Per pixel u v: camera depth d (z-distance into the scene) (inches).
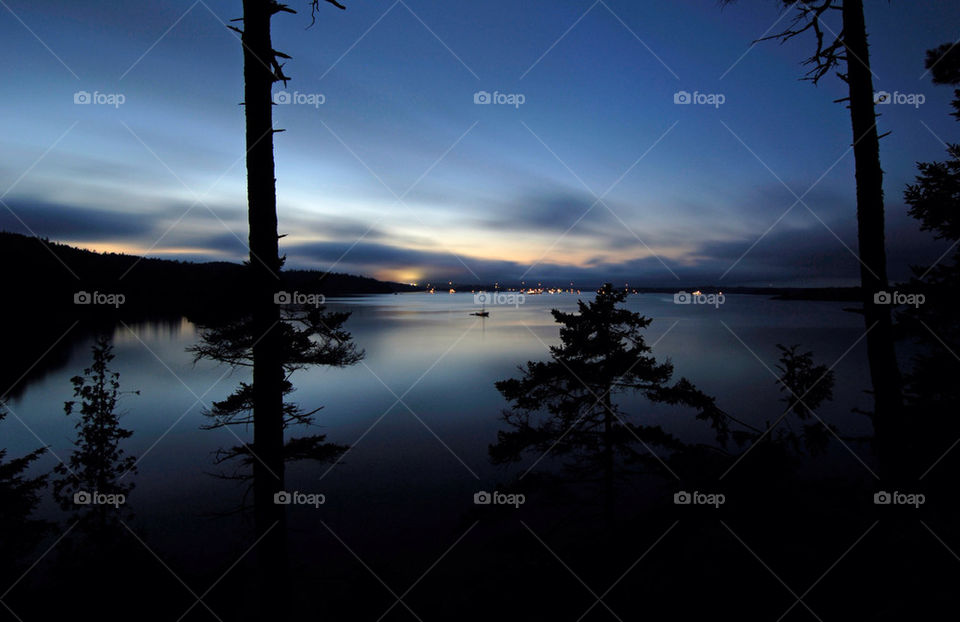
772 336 3828.7
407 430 1620.3
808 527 274.1
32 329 2017.7
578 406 429.7
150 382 2363.4
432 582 471.2
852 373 2236.7
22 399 1920.5
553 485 442.6
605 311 420.8
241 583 395.5
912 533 232.5
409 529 863.1
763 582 240.1
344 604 416.8
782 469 312.2
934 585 200.7
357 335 4594.0
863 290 243.6
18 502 379.6
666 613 245.0
